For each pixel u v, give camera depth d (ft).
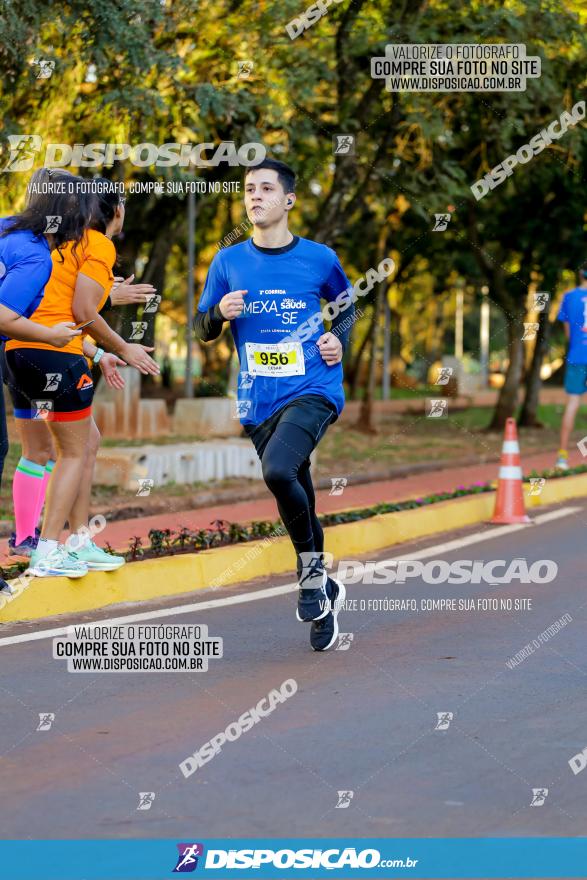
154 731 30.78
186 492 69.51
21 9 62.85
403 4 85.66
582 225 120.47
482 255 123.34
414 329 285.84
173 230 131.34
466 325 317.83
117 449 72.79
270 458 37.04
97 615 43.14
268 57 80.64
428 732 30.78
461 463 93.81
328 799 26.37
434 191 98.48
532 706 32.99
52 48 68.90
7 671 36.09
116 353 43.70
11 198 74.64
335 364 38.75
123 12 66.18
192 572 48.26
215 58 79.92
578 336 83.82
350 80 91.25
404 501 66.18
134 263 120.98
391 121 92.94
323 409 38.34
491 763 28.58
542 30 82.48
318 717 32.01
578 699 33.63
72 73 71.41
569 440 116.57
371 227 129.39
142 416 102.22
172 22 73.26
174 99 77.25
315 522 38.83
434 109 88.28
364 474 82.43
